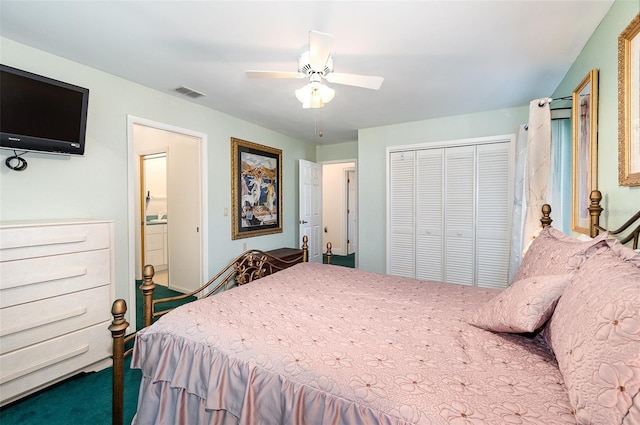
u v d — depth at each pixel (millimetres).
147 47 2021
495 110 3404
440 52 2082
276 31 1831
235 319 1382
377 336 1232
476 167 3559
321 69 1781
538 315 1062
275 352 1115
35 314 1774
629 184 1354
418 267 3953
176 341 1308
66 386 1921
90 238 2029
